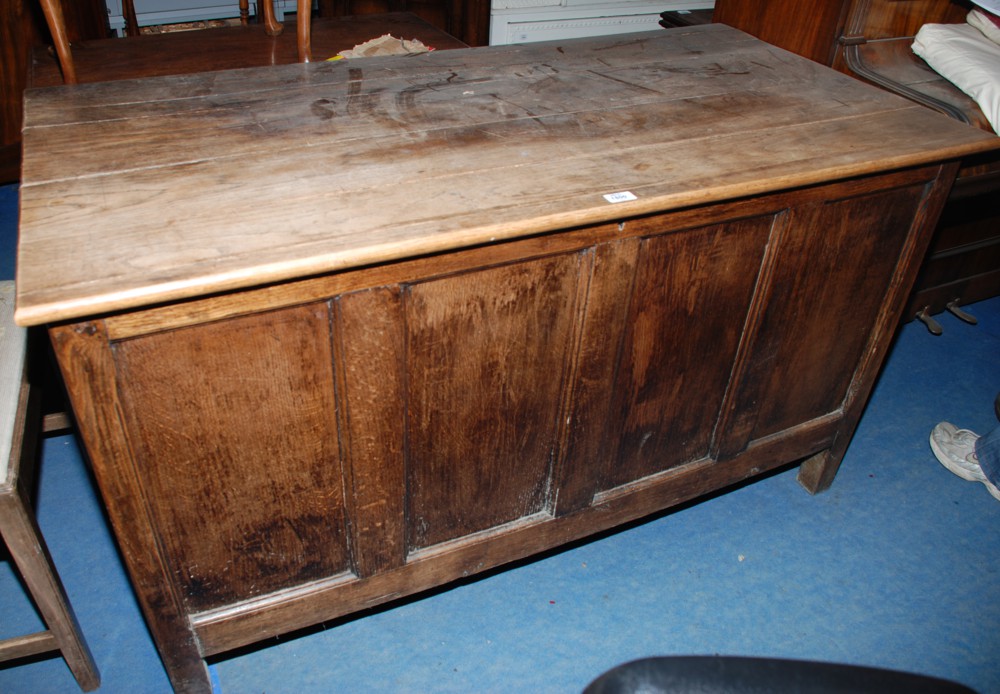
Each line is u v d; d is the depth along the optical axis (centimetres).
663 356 144
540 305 124
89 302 90
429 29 264
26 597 165
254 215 108
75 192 112
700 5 395
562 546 183
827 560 183
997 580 180
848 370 177
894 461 212
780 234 138
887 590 176
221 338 103
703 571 179
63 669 152
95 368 97
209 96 148
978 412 231
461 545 147
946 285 261
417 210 111
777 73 173
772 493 201
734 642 163
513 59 175
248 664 154
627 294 130
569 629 164
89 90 148
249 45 240
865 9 204
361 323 110
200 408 107
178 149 126
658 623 166
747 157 133
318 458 121
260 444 115
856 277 157
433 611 166
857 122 150
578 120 144
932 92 200
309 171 121
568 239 118
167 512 114
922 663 160
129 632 158
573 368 134
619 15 382
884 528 192
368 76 161
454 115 144
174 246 100
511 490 147
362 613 165
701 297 139
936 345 258
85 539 177
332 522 130
